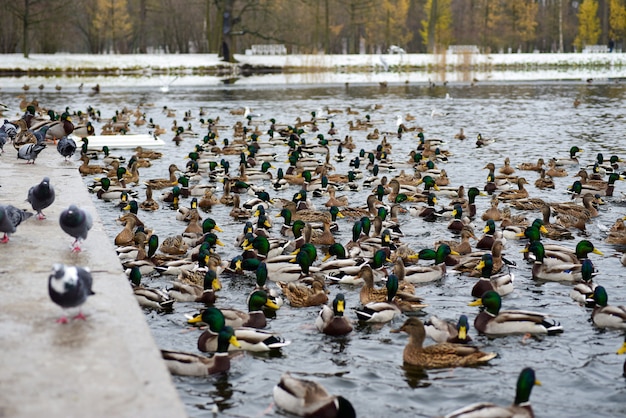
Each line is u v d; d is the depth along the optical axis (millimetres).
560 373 14898
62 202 19188
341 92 86562
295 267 20188
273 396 13234
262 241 22000
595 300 17734
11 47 123125
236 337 15516
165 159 41906
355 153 44844
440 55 125500
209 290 18609
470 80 102938
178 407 8680
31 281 12844
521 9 140250
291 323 17453
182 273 19453
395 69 121500
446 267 21688
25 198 19453
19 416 8375
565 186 34594
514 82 98000
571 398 13914
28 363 9680
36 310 11484
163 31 137250
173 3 130750
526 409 12281
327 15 128125
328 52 128625
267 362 15211
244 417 12883
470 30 149750
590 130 53375
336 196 32375
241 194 32844
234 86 93875
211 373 14391
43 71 110375
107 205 29703
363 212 27812
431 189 32281
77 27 146375
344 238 25312
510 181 35125
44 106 69125
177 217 27641
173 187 31578
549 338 16594
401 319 17812
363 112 66812
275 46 136625
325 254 23000
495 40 142250
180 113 65875
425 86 93875
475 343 16297
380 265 20500
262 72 119125
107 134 51438
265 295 17047
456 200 29047
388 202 31094
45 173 23547
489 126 56375
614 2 142750
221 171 36531
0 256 14320
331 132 53094
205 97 80625
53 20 114438
